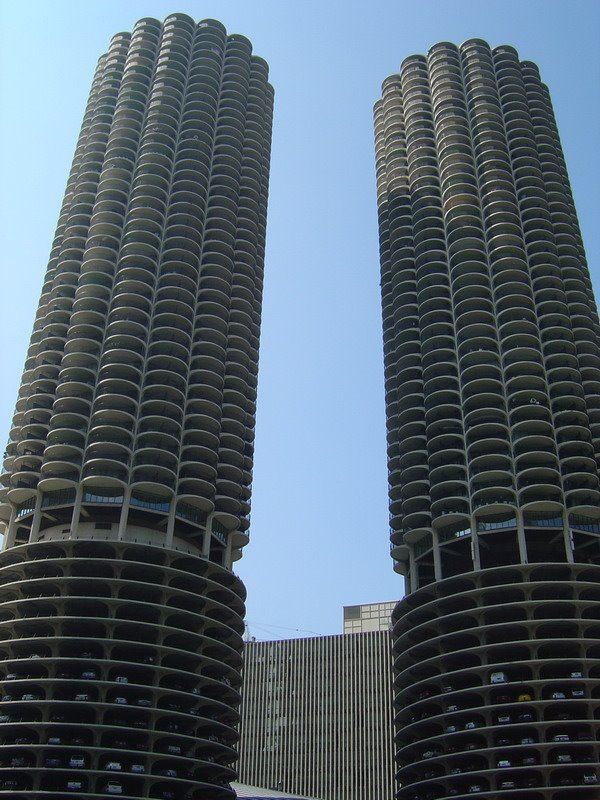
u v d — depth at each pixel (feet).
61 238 442.50
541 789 312.09
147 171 456.45
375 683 608.60
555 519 367.86
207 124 483.10
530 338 417.49
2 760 306.35
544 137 504.43
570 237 458.91
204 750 335.67
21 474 360.28
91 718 317.83
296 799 479.82
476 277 440.45
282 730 610.24
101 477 353.51
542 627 341.82
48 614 336.49
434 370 423.64
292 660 635.66
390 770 575.79
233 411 406.00
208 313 425.69
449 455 394.73
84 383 379.96
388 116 538.47
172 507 359.66
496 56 540.52
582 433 393.70
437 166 498.28
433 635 367.25
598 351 428.15
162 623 334.24
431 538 384.06
